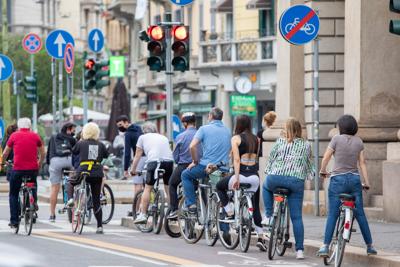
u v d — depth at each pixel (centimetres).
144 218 4359
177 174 4159
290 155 3491
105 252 3578
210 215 3894
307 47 5238
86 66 6725
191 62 10975
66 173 5000
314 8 5194
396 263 3191
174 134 6738
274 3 9462
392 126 4791
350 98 4844
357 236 3797
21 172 4288
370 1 4766
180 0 4738
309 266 3309
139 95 13488
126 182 7175
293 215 3500
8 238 4094
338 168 3334
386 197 4456
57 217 5216
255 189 3700
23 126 4316
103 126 13025
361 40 4772
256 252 3684
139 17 7781
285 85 5353
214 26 10581
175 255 3538
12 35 16938
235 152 3684
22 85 11100
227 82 10081
